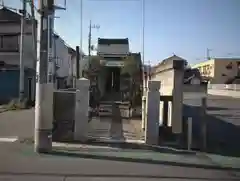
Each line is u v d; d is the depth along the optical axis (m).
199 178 7.02
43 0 8.77
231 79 70.25
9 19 27.89
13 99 24.08
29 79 27.16
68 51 41.62
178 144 10.98
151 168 7.70
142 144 10.52
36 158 8.28
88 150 9.43
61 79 36.06
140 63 23.33
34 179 6.49
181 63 11.34
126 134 12.26
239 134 13.46
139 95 20.52
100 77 23.09
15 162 7.83
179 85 11.34
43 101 8.79
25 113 18.47
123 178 6.75
